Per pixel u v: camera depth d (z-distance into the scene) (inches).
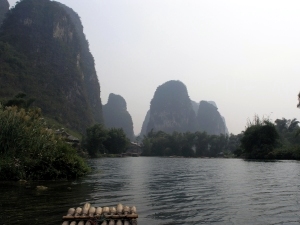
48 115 3909.9
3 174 631.8
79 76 5093.5
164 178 791.7
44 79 4320.9
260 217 326.6
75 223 241.4
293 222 305.3
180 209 370.3
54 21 5049.2
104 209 259.8
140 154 4483.3
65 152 751.1
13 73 3882.9
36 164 668.7
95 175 858.1
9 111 730.2
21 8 4928.6
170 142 4443.9
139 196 469.7
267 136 2380.7
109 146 3590.1
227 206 387.5
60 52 4938.5
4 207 364.2
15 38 4527.6
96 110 6269.7
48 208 361.1
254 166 1311.5
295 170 1037.2
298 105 2151.8
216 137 4347.9
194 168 1277.1
